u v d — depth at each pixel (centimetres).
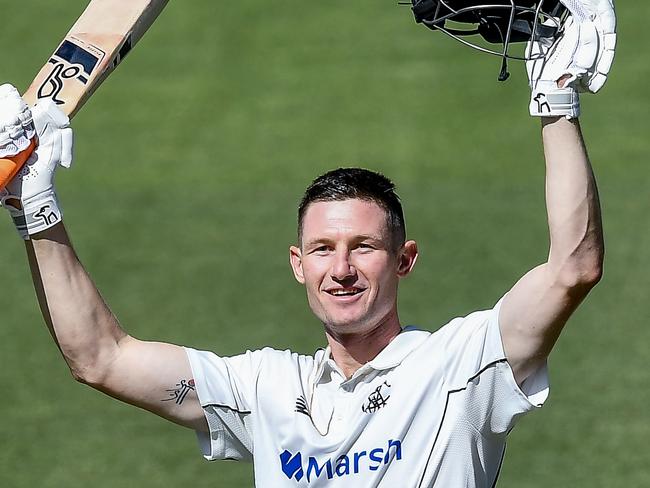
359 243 1519
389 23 6838
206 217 5294
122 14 1575
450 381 1512
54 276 1551
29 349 4150
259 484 1568
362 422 1520
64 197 5522
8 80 6444
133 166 5819
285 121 6116
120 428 3647
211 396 1587
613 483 3266
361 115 6122
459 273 4622
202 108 6253
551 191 1427
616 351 3988
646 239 4897
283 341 4116
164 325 4294
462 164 5706
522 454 3428
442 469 1503
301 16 6938
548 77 1423
